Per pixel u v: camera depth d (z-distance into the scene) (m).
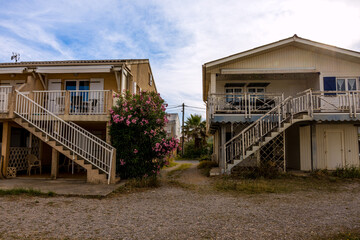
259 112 13.21
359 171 11.67
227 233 4.61
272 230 4.77
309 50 14.02
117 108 10.95
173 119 42.06
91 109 12.20
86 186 9.09
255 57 14.12
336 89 13.66
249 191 8.67
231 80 15.27
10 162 11.83
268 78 15.13
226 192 8.56
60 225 4.98
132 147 10.56
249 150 11.81
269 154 13.17
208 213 5.95
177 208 6.42
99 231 4.67
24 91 12.12
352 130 13.74
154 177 10.05
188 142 35.78
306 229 4.82
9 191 7.80
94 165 9.91
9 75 14.28
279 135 13.20
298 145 13.95
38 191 7.82
